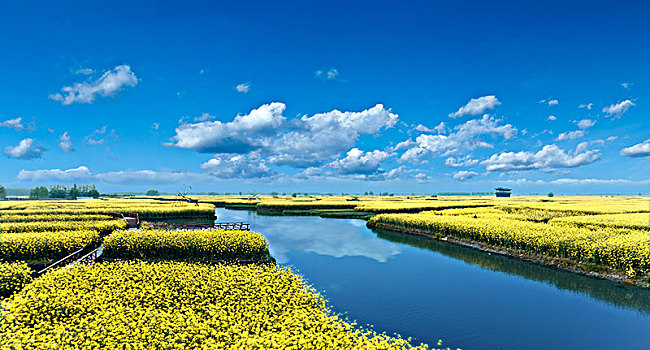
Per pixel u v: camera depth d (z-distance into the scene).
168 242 23.41
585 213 57.19
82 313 11.94
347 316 16.38
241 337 10.15
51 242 23.19
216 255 23.45
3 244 22.25
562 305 17.80
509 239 30.08
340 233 44.03
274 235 42.16
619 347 13.48
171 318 11.48
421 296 19.22
